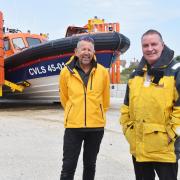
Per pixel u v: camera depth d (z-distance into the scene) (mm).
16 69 15148
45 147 7469
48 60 14344
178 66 3607
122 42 13781
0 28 13961
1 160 6465
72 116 4504
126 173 5770
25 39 16453
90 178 4734
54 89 15070
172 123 3574
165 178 3672
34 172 5793
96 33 13773
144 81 3711
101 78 4559
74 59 4605
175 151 3611
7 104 17734
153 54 3660
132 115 3822
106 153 7004
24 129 9547
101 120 4586
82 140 4605
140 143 3709
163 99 3588
